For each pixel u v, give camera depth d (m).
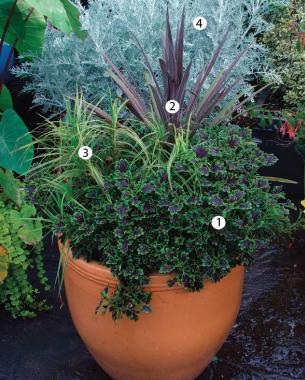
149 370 1.75
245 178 1.68
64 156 1.86
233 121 3.16
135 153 1.85
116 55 2.84
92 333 1.71
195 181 1.64
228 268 1.58
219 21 2.77
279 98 3.45
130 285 1.55
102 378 2.02
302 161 3.13
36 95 2.96
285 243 2.80
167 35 1.92
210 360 1.90
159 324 1.62
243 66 2.86
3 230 2.08
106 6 2.92
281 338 2.22
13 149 2.03
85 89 2.90
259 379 2.02
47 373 2.05
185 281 1.53
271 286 2.53
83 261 1.63
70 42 2.85
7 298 2.36
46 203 1.85
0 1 2.04
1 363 2.09
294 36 3.30
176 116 1.90
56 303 2.39
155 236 1.60
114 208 1.58
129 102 1.98
